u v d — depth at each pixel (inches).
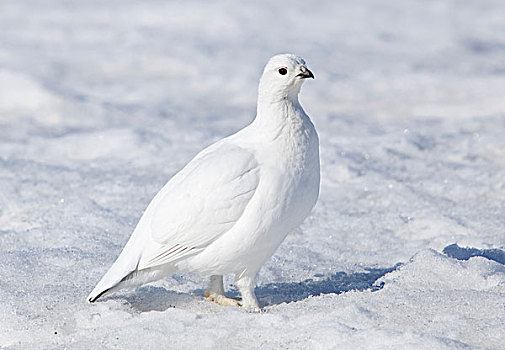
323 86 963.3
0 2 1635.1
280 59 264.4
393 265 341.1
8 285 296.2
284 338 232.4
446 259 300.5
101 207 435.5
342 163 545.0
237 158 260.7
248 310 269.3
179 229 259.4
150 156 584.7
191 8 1566.2
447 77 1024.2
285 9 1604.3
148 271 269.3
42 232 383.9
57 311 266.2
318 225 418.9
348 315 245.6
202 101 895.1
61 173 522.0
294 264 340.8
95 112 797.2
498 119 765.9
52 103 809.5
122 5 1620.3
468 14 1612.9
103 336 241.6
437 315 243.9
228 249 261.3
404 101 898.7
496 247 360.2
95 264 326.3
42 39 1272.1
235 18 1478.8
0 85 853.2
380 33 1381.6
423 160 573.0
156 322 248.5
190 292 301.0
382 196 477.7
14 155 590.6
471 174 524.4
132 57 1141.1
